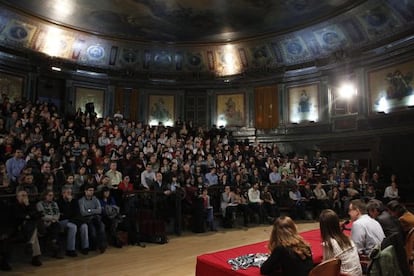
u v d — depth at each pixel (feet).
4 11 48.21
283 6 47.96
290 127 58.18
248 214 32.68
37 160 28.48
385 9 45.55
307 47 56.44
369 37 49.75
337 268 9.86
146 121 62.85
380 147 47.88
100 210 22.99
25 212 19.42
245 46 60.39
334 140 53.31
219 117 63.82
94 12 50.29
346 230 18.37
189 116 64.34
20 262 19.21
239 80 62.95
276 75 60.23
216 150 44.78
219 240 25.82
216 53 62.44
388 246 11.45
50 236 20.30
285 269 10.27
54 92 57.11
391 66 47.70
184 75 64.34
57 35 55.01
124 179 28.04
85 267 18.30
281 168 42.14
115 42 59.36
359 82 51.31
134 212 24.75
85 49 58.44
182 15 51.19
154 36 58.49
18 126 34.24
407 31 45.39
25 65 53.26
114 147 36.81
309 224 33.17
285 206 36.58
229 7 48.65
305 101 57.26
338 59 53.52
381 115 48.11
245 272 11.28
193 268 18.07
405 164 44.98
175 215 28.45
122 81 62.23
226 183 34.88
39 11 49.67
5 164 27.63
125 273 17.20
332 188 37.83
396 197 36.91
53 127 37.50
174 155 38.40
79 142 35.50
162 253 21.49
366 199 36.91
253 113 61.87
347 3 46.55
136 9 49.32
